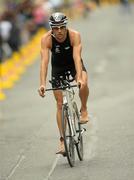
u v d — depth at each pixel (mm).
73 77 19891
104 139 23812
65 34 19000
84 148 22297
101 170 19062
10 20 54812
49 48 19281
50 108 32625
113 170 19031
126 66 48625
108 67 48469
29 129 26922
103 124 27047
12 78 44719
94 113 30094
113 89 38250
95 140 23656
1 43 53406
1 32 53938
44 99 35844
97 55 55438
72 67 19656
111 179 17984
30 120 29250
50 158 21188
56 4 82938
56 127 27031
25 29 67812
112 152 21531
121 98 34719
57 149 22562
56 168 19688
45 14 71375
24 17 68188
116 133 24922
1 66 46688
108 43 63219
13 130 26922
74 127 19703
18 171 19656
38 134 25625
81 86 18812
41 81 19031
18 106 33969
